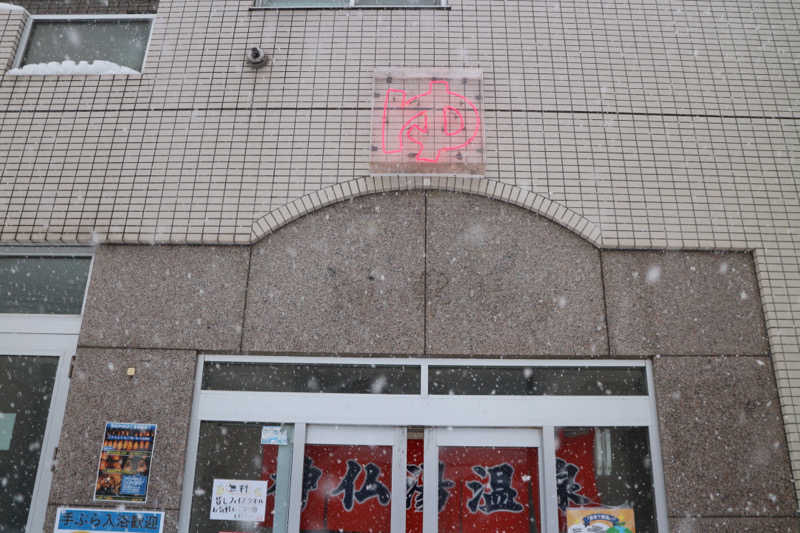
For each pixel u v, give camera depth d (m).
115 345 4.60
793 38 5.46
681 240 4.76
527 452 4.49
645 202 4.88
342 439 4.53
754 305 4.66
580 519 4.34
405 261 4.78
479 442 4.50
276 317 4.66
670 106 5.20
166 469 4.34
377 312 4.66
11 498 4.48
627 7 5.57
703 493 4.24
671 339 4.57
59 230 4.82
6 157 5.09
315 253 4.81
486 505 4.39
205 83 5.33
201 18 5.60
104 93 5.32
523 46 5.41
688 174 4.97
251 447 4.50
